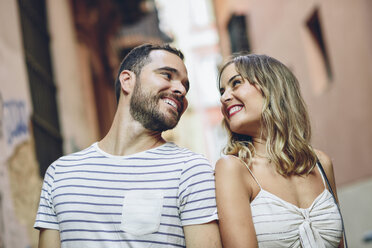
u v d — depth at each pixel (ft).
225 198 7.99
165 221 7.69
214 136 110.63
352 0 24.49
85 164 8.27
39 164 18.54
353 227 27.43
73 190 8.00
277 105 8.77
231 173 8.20
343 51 26.76
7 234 13.71
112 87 47.80
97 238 7.64
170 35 68.95
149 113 8.52
